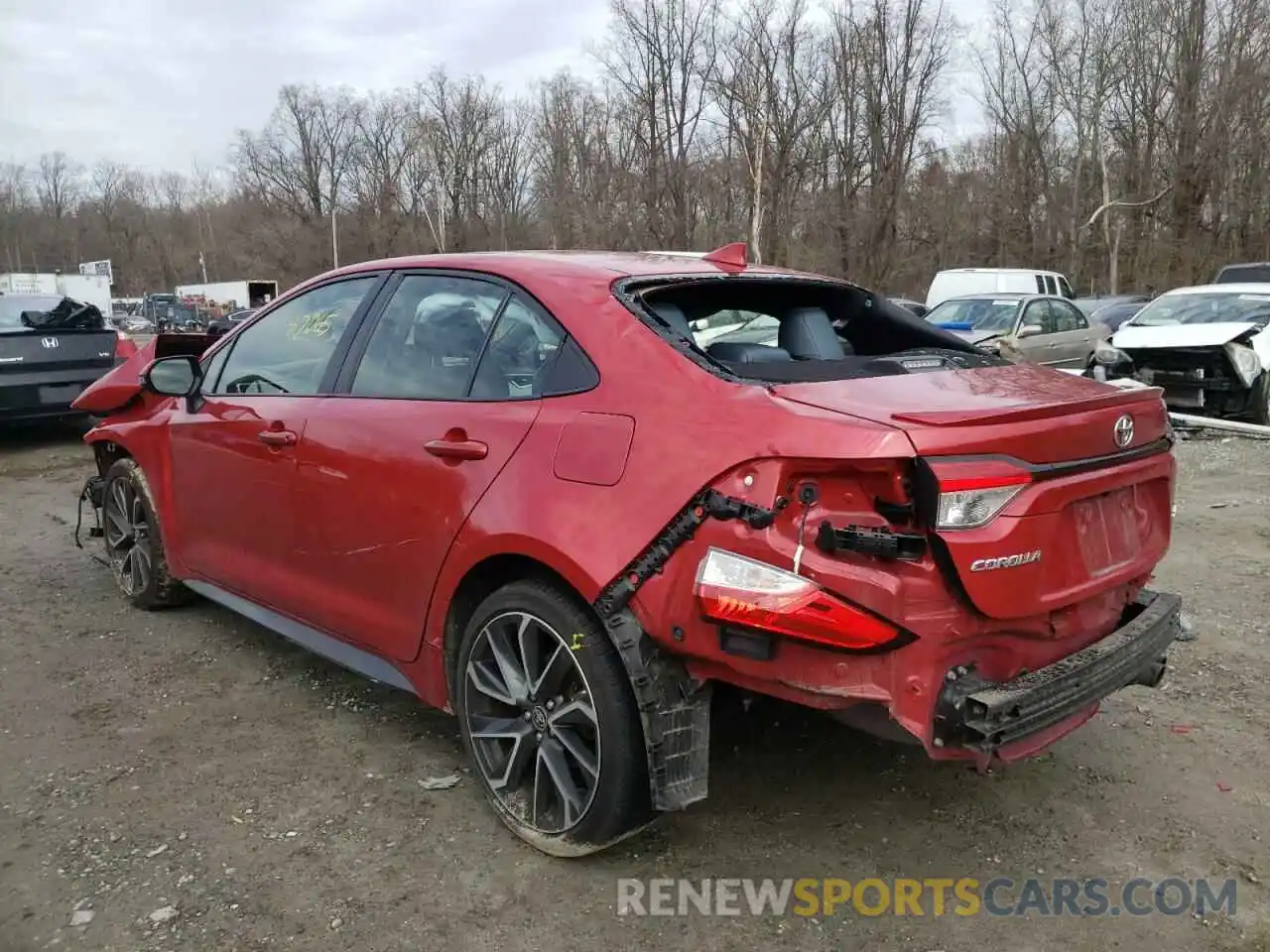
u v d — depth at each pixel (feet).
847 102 137.08
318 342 12.64
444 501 10.04
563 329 9.76
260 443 12.62
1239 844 9.82
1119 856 9.62
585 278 10.10
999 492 7.70
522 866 9.41
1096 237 147.54
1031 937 8.46
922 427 7.57
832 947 8.34
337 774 11.10
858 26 134.72
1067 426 8.31
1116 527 9.20
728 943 8.36
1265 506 23.52
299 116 260.83
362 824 10.09
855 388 8.59
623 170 151.23
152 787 10.78
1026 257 149.89
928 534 7.52
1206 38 131.03
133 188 388.16
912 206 147.43
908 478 7.55
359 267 12.71
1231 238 131.03
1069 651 8.96
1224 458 29.81
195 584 14.90
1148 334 36.47
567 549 8.73
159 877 9.16
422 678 10.77
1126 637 9.23
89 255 366.63
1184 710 12.77
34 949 8.19
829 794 10.68
